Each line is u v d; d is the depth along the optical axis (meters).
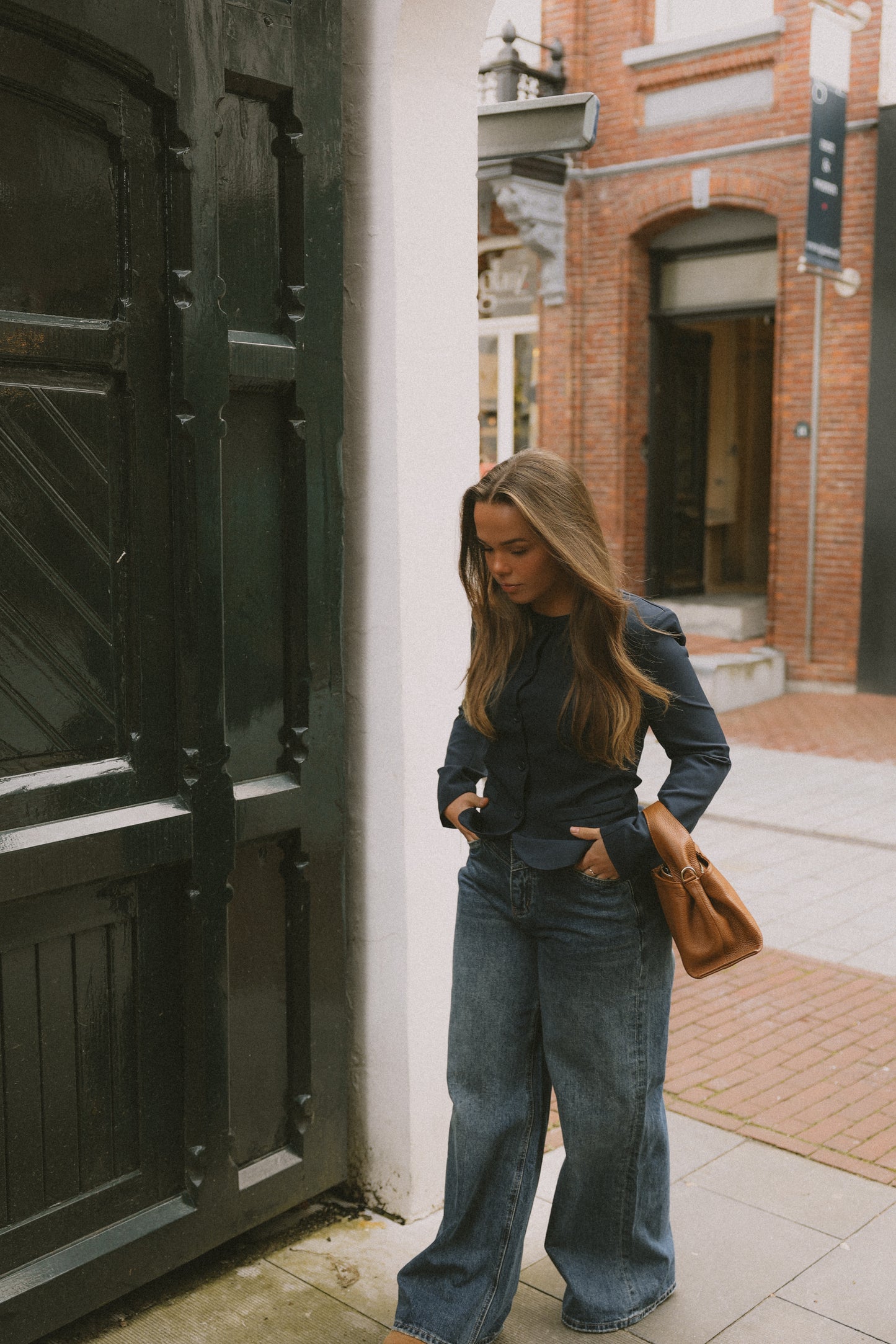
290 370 2.49
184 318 2.26
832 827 6.91
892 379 10.52
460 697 2.85
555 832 2.21
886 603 10.84
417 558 2.71
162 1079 2.44
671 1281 2.55
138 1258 2.41
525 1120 2.34
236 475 2.46
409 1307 2.37
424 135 2.63
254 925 2.60
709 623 12.37
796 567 11.26
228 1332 2.44
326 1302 2.54
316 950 2.71
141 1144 2.43
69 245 2.13
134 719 2.31
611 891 2.19
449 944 2.87
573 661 2.12
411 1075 2.81
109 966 2.33
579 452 12.48
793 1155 3.24
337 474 2.62
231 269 2.40
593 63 11.88
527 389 13.27
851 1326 2.49
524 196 11.66
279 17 2.38
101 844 2.23
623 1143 2.31
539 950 2.27
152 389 2.26
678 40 11.20
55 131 2.09
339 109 2.53
